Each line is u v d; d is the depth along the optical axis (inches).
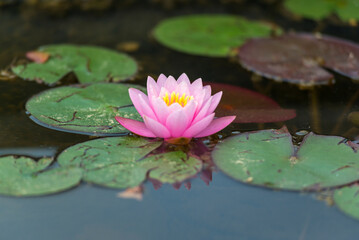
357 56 57.8
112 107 51.6
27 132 50.2
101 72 55.5
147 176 47.8
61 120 50.6
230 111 52.7
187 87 49.7
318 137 50.4
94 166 48.2
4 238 45.6
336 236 46.2
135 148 49.3
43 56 56.7
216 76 56.6
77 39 60.2
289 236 46.2
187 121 48.8
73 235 45.9
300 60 57.5
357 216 46.6
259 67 57.1
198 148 49.6
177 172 48.1
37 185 47.3
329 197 47.4
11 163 48.2
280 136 50.3
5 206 46.7
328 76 56.2
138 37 61.1
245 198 47.6
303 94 55.0
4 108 52.0
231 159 48.9
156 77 56.0
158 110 48.8
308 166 48.5
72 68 55.7
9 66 55.9
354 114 53.1
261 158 48.9
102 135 49.9
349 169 48.3
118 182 47.5
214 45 60.2
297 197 47.6
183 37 61.1
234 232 46.4
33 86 54.0
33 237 45.7
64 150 48.9
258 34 61.7
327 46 58.9
